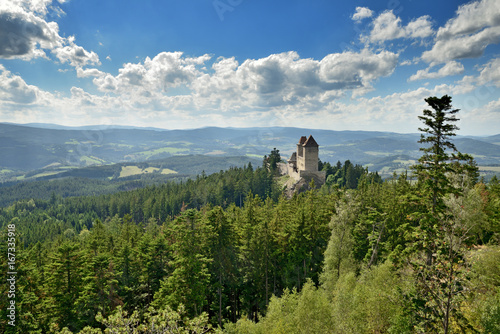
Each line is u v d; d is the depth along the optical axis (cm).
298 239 4969
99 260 4112
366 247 4791
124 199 19238
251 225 5719
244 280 4959
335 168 16712
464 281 1577
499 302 1775
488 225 3631
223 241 4553
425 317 1789
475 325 1784
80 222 19150
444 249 1758
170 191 17175
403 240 4375
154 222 13325
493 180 6341
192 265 3725
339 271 4012
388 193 5975
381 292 2288
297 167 14912
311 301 2572
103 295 4112
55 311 3772
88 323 3875
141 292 4778
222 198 15212
